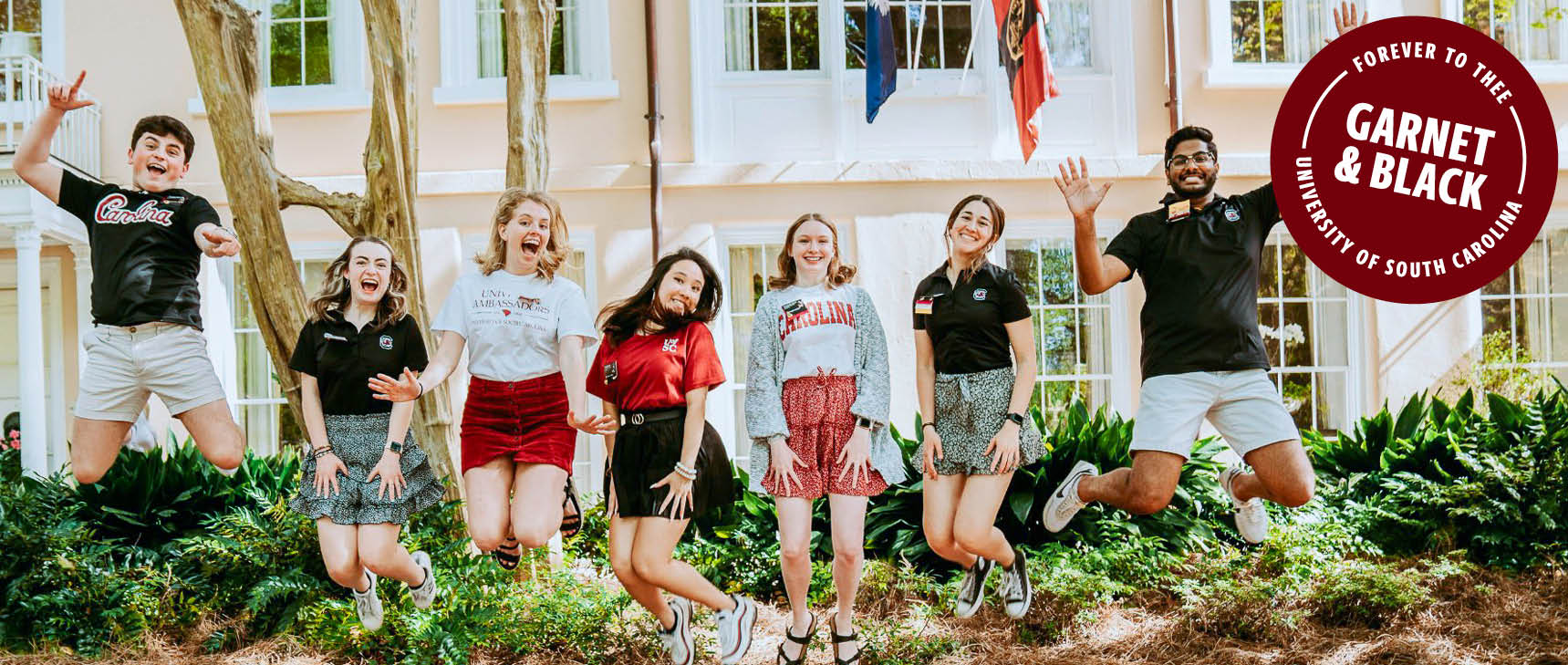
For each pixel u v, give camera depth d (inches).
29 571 209.9
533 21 232.1
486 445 158.6
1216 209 168.4
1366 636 195.8
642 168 339.3
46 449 343.9
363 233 222.5
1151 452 165.2
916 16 356.2
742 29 351.3
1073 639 199.5
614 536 159.9
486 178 337.1
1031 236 347.3
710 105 347.3
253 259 213.2
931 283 173.5
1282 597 205.0
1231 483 181.0
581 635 191.2
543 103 235.3
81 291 345.7
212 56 207.6
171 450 327.0
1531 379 343.0
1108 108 352.5
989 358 170.1
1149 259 169.6
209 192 335.0
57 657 196.7
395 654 188.4
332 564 159.9
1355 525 244.4
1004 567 179.2
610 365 163.2
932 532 172.7
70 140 327.0
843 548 163.5
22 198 311.0
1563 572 221.9
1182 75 351.3
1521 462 240.5
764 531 243.3
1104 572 219.1
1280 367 350.0
